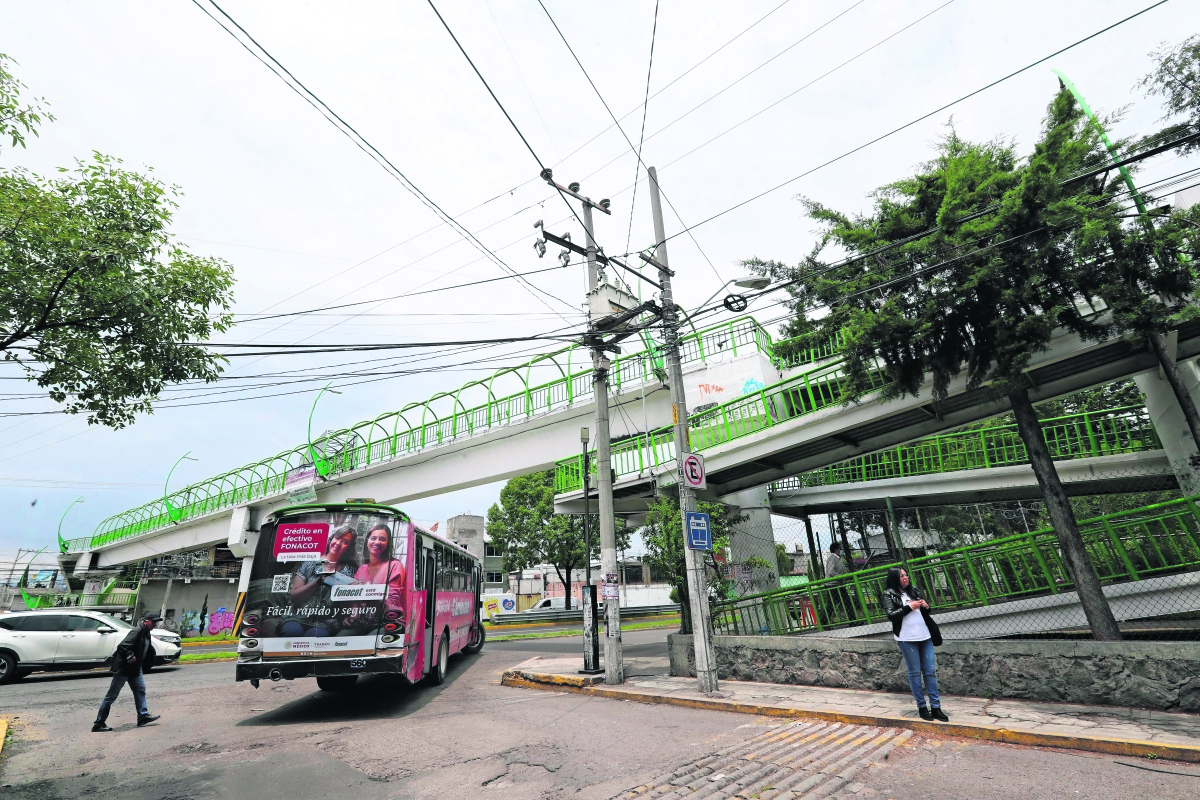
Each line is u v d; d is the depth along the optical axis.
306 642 8.98
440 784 5.56
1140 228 7.95
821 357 15.61
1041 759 5.51
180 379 9.41
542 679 11.69
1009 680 7.83
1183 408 9.52
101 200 8.62
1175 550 9.44
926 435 12.82
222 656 20.86
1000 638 11.08
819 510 21.12
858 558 22.78
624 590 48.69
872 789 4.89
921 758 5.71
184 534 34.88
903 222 9.59
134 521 38.56
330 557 9.38
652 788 5.18
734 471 14.95
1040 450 9.34
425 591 11.18
